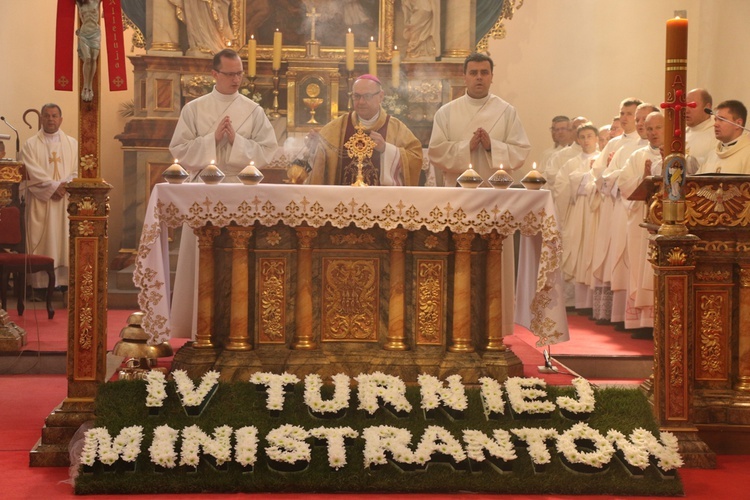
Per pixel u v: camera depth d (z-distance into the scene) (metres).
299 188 5.52
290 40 11.58
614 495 4.46
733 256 5.22
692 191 5.20
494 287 5.87
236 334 5.69
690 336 4.94
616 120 10.35
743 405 5.15
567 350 7.81
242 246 5.66
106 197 4.99
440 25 11.54
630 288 8.48
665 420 4.95
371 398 4.78
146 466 4.43
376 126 6.44
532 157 13.10
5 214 9.06
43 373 7.27
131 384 4.78
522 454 4.58
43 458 4.77
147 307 5.52
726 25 11.87
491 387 4.90
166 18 11.34
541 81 13.04
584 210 10.71
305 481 4.43
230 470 4.44
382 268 5.83
